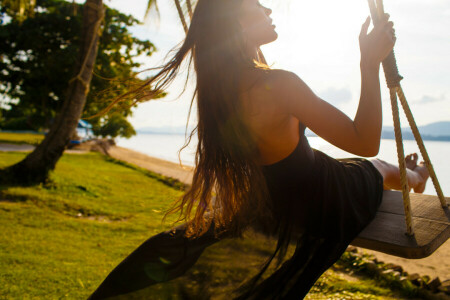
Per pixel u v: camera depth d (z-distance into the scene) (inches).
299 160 62.9
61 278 160.4
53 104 1033.5
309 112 57.6
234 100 60.8
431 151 781.9
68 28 890.7
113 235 240.7
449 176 443.5
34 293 145.1
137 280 68.2
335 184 66.6
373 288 169.3
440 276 189.2
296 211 64.9
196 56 65.3
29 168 380.5
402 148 65.4
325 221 65.5
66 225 252.8
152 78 71.7
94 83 841.5
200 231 70.6
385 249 63.2
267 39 68.1
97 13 394.0
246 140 61.1
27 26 866.8
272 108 58.8
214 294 66.8
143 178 558.3
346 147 59.3
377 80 60.3
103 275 168.1
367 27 61.7
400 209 73.8
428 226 65.7
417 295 162.1
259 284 66.1
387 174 85.1
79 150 984.3
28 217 262.7
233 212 67.7
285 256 65.7
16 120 1934.1
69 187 387.5
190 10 89.4
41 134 1611.7
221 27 62.8
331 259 67.6
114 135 1264.8
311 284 67.3
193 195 69.2
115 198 376.8
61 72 901.2
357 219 67.1
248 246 67.4
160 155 1385.3
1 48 886.4
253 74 60.0
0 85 960.9
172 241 70.9
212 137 64.8
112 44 894.4
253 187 63.7
